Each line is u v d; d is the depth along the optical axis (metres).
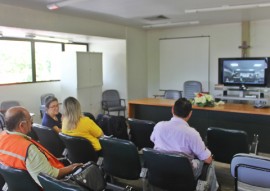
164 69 9.00
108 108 7.37
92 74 7.28
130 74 8.31
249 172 2.13
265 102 6.41
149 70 9.25
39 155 1.95
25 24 5.33
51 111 3.64
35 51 6.82
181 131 2.41
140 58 8.81
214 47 8.13
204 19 7.09
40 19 5.60
